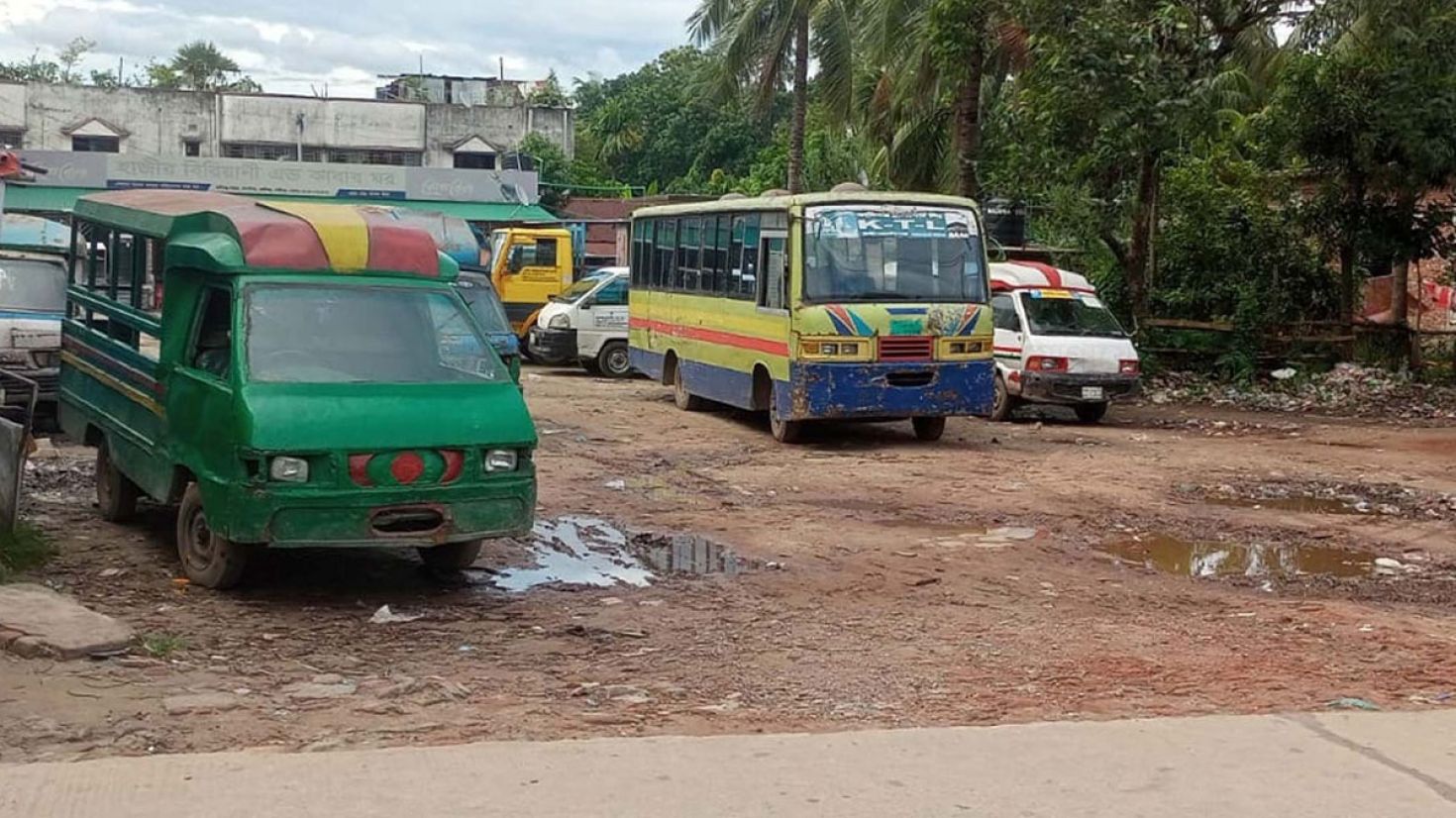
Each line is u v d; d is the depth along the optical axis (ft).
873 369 54.44
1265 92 104.68
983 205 92.84
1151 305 87.76
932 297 55.67
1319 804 17.03
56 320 49.01
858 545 36.52
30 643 23.47
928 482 46.93
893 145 110.93
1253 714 21.30
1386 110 79.56
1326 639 27.53
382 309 30.40
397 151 181.57
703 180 199.82
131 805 16.07
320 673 23.54
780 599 30.37
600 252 160.86
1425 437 61.93
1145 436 61.26
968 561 34.83
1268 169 87.04
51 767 17.52
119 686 22.06
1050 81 76.84
